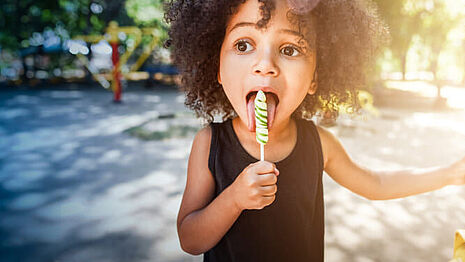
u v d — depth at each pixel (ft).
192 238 3.63
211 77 4.32
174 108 35.50
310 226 4.11
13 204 12.17
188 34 4.08
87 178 14.87
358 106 4.49
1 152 18.94
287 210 3.92
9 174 15.34
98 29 59.16
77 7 55.36
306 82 3.41
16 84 56.70
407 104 40.65
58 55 59.72
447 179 4.49
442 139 23.00
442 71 83.05
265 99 3.13
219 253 4.05
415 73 100.48
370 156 18.93
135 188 13.73
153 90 53.57
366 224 11.07
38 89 52.44
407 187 4.51
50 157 18.03
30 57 61.72
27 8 53.31
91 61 61.21
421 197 13.32
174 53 4.67
